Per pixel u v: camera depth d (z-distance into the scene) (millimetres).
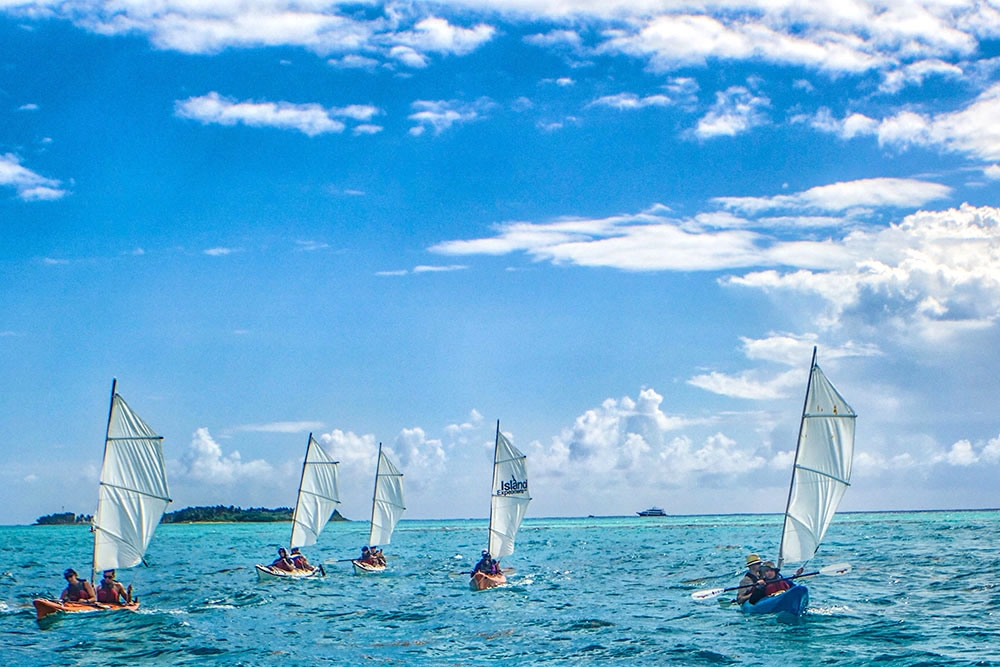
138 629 35062
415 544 124938
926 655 27156
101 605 38781
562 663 28219
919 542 89125
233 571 67438
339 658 29469
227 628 35531
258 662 28906
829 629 32312
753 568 38250
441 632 34406
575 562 74188
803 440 36094
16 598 48188
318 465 61156
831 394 35312
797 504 36250
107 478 39219
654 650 29625
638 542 115750
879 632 31297
